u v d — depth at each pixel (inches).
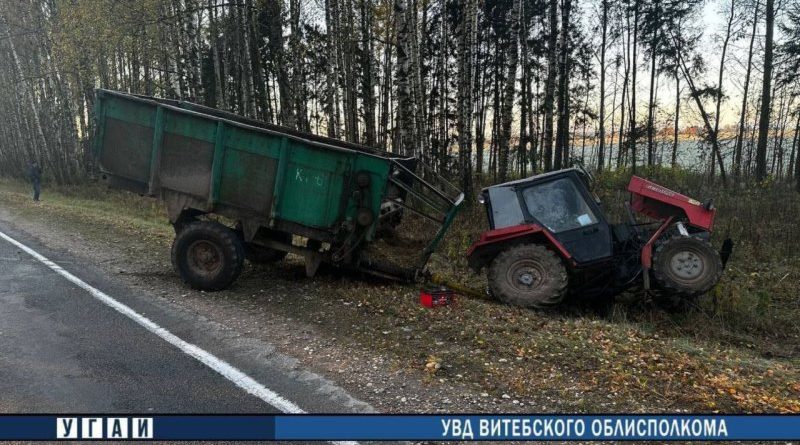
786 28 796.6
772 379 171.3
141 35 623.8
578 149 1611.7
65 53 703.7
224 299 260.7
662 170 735.7
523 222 274.1
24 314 228.4
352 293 268.4
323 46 843.4
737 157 995.9
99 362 180.5
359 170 262.4
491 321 226.4
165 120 271.1
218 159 267.7
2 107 1242.6
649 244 260.4
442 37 881.5
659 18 960.9
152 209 609.0
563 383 167.5
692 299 262.4
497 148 1055.0
